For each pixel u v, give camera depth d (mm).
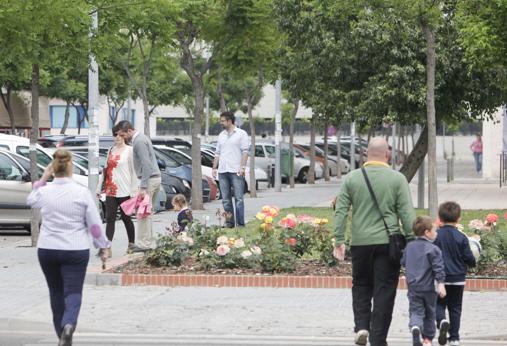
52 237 11188
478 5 22516
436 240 11938
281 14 31875
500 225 23391
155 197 19453
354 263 11570
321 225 17484
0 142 29031
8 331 13414
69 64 23062
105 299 15320
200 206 32500
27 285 16625
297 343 12375
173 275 16531
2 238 25203
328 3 25953
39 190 11305
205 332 13094
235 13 32219
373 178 11461
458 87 30438
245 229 23047
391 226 11391
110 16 23250
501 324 13383
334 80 32125
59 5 20797
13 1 20594
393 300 11461
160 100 66438
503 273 16578
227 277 16469
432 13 21641
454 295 11961
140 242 19219
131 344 12305
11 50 21281
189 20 31969
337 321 13703
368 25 29891
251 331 13125
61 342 10859
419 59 30156
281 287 16344
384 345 11352
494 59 22938
